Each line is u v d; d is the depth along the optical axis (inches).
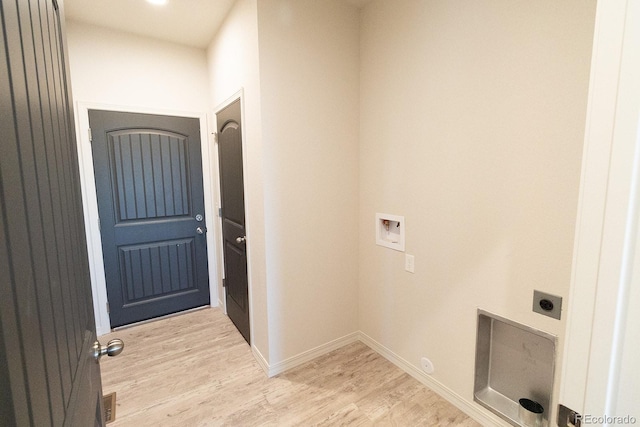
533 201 53.7
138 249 108.5
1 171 12.8
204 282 122.3
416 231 75.8
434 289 72.8
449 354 70.7
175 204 113.3
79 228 33.0
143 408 70.0
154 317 113.4
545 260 52.9
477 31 59.4
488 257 61.2
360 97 89.0
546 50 50.3
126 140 103.1
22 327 13.9
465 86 62.4
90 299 36.8
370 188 88.4
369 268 91.6
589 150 23.5
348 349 93.6
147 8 86.0
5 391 11.9
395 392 74.9
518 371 62.1
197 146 114.9
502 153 57.4
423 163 72.5
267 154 75.7
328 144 85.2
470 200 63.4
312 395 74.0
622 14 21.2
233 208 98.5
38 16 21.0
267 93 74.0
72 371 23.9
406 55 74.2
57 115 26.0
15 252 13.8
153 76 105.0
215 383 78.5
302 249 84.0
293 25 76.1
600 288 23.5
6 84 13.9
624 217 22.1
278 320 81.7
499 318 60.2
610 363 23.5
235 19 83.3
